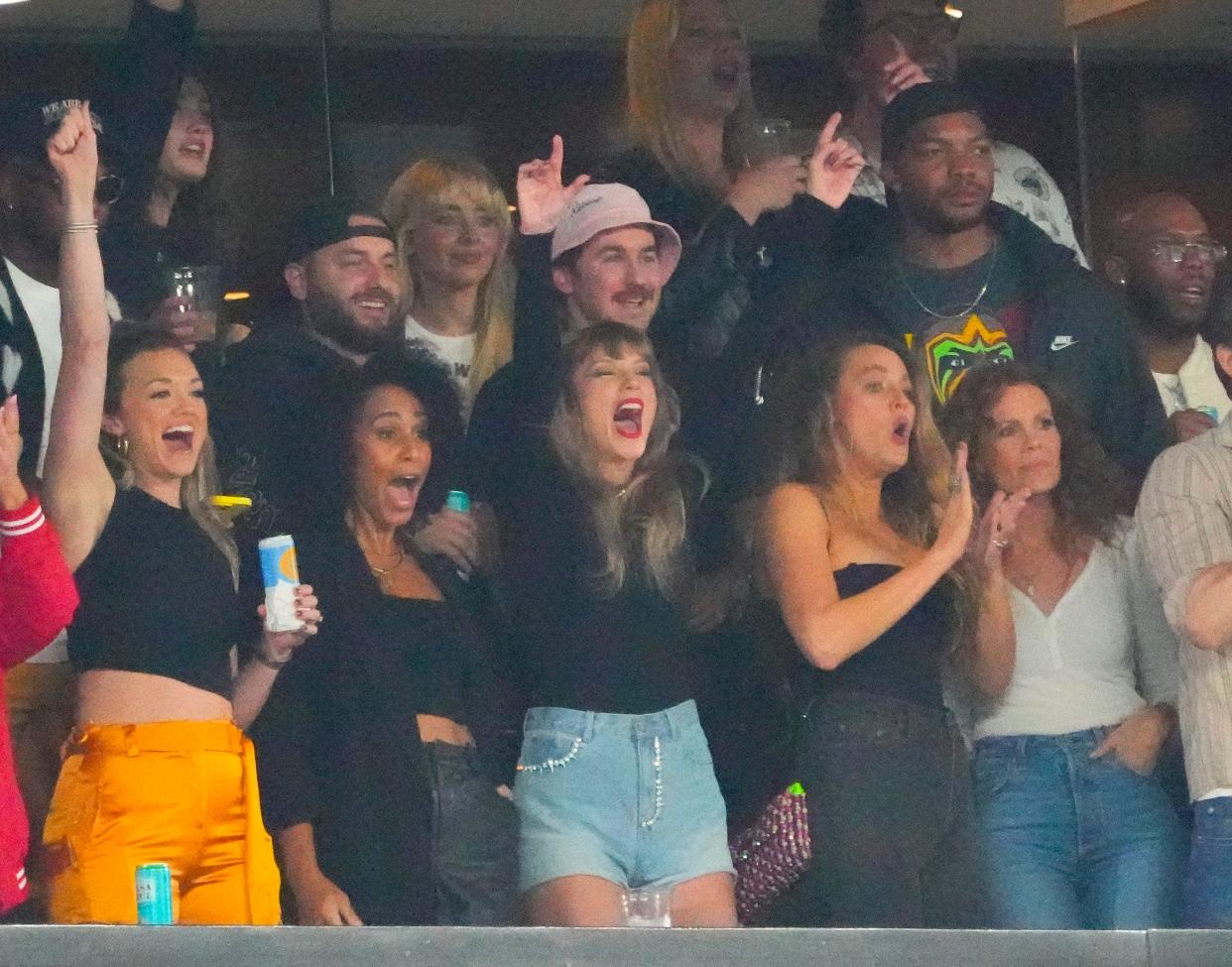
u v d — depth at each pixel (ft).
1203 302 70.33
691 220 66.95
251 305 63.00
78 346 58.44
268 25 64.54
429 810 59.72
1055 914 62.03
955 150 68.90
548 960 54.90
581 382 64.03
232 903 56.13
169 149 62.90
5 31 62.44
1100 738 63.57
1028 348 68.44
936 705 62.90
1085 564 65.51
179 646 57.67
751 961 56.49
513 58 66.95
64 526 57.47
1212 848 60.70
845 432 65.00
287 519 60.80
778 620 63.00
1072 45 71.92
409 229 64.64
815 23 69.05
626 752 60.59
